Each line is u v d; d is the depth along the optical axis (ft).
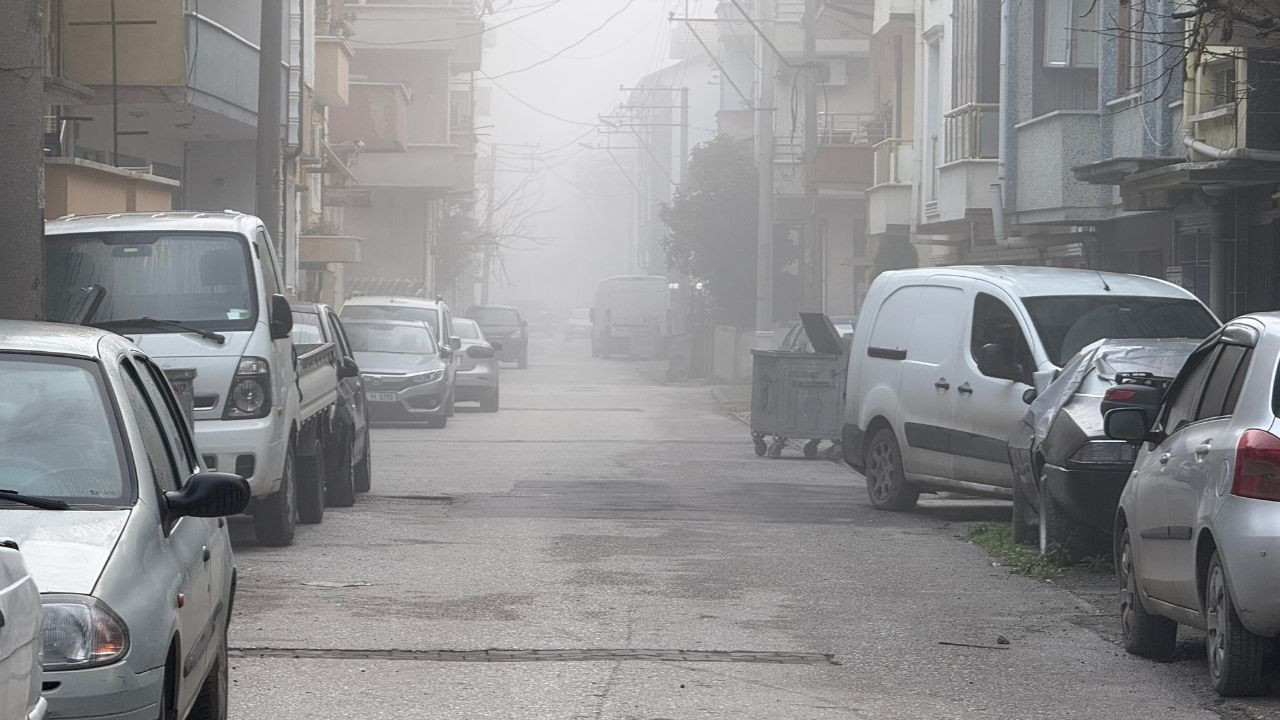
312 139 131.54
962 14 107.76
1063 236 98.12
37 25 42.34
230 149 117.08
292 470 50.90
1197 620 30.94
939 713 29.14
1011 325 55.93
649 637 35.86
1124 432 34.22
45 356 22.91
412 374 109.29
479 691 30.32
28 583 14.98
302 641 34.88
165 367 46.91
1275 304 75.61
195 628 22.11
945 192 107.86
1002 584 44.06
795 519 58.70
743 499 65.67
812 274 129.90
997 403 54.90
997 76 104.37
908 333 61.46
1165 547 32.14
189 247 50.11
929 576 45.29
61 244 50.11
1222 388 31.45
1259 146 67.82
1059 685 31.58
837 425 85.71
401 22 203.82
